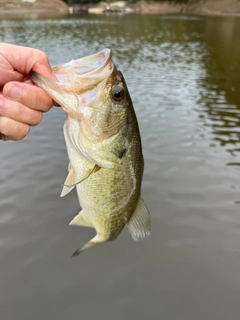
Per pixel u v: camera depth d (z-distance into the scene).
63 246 0.54
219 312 0.43
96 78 0.22
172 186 0.69
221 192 0.66
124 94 0.24
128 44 2.91
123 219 0.25
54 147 0.85
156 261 0.51
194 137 0.92
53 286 0.47
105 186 0.24
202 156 0.81
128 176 0.25
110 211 0.25
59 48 2.54
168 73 1.77
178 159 0.79
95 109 0.23
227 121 1.05
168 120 1.05
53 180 0.70
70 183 0.24
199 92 1.40
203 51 2.54
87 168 0.23
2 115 0.21
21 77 0.22
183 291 0.46
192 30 3.93
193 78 1.66
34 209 0.61
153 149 0.85
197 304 0.44
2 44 0.22
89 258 0.52
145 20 5.41
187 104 1.23
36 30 3.78
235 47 2.71
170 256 0.52
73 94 0.22
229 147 0.86
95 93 0.23
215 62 2.11
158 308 0.44
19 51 0.21
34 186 0.68
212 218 0.59
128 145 0.25
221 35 3.47
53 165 0.76
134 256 0.52
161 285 0.47
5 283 0.47
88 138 0.23
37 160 0.78
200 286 0.47
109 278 0.48
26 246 0.54
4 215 0.60
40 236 0.56
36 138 0.91
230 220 0.59
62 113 1.13
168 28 4.21
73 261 0.51
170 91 1.40
